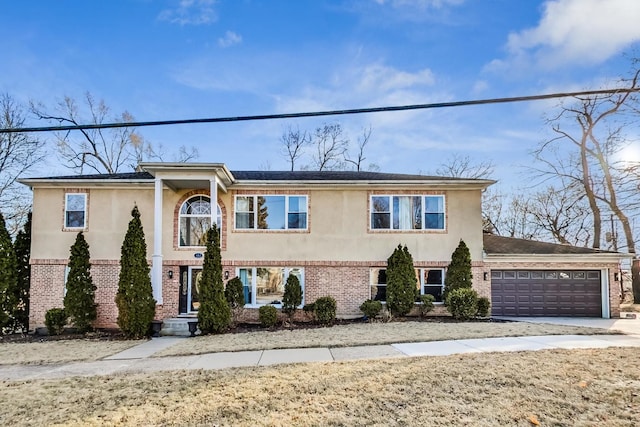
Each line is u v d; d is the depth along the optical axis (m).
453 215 17.27
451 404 6.34
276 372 8.41
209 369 9.10
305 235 17.09
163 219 16.92
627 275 27.23
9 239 16.19
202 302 14.45
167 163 14.94
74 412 6.38
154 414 6.20
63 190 16.88
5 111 26.55
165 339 13.95
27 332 16.06
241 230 17.05
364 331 13.33
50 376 8.91
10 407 6.67
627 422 5.69
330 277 16.92
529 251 17.83
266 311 15.41
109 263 16.56
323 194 17.30
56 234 16.67
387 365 8.63
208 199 17.33
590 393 6.70
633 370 7.93
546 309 17.52
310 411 6.20
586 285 17.61
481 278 17.12
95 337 14.50
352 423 5.77
